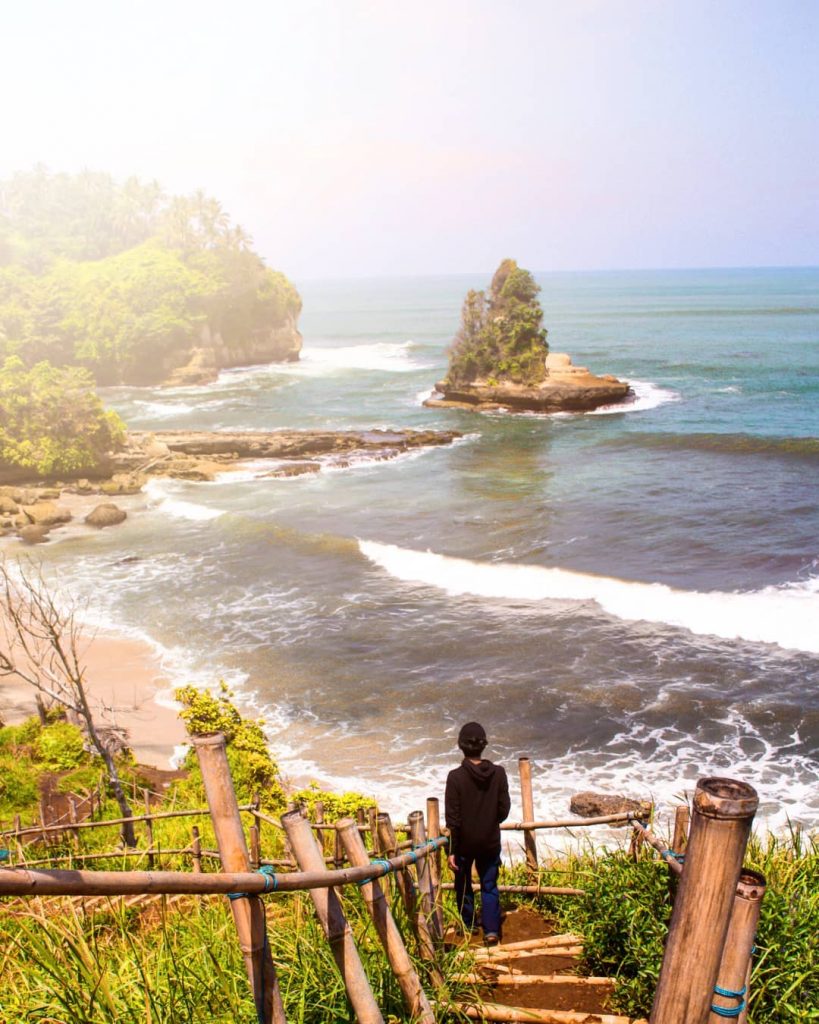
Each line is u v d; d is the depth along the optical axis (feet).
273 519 149.28
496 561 119.85
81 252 577.84
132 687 85.81
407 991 12.43
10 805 57.11
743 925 8.76
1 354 388.98
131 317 388.37
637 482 165.37
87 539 143.54
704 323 556.51
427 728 74.64
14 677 89.56
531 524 138.51
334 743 73.10
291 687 83.92
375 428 236.63
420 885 15.84
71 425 194.18
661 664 83.41
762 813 59.52
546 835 54.75
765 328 510.17
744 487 157.99
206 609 106.22
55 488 183.93
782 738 69.36
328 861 19.62
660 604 98.12
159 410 291.17
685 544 123.65
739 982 8.90
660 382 303.89
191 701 63.10
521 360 260.83
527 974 16.96
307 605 105.60
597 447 200.64
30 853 33.55
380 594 107.96
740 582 105.81
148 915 19.61
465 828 19.13
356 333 622.95
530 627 94.38
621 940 16.49
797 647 85.25
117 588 115.96
